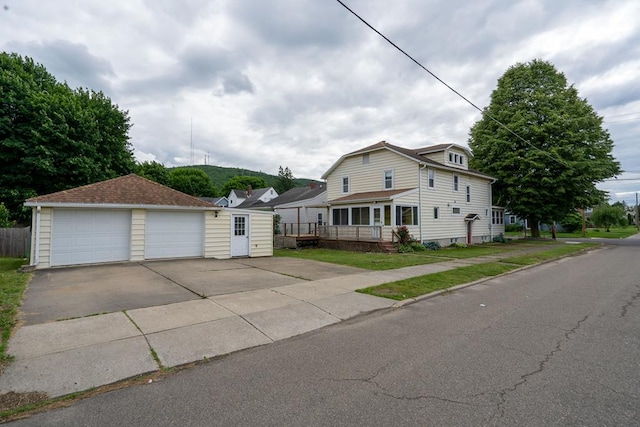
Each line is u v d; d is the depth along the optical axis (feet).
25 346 13.99
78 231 39.63
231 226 50.96
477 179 89.71
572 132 83.87
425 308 21.58
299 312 19.88
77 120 69.51
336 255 55.57
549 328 17.11
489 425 8.59
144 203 43.04
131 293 24.26
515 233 148.46
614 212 157.89
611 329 16.89
